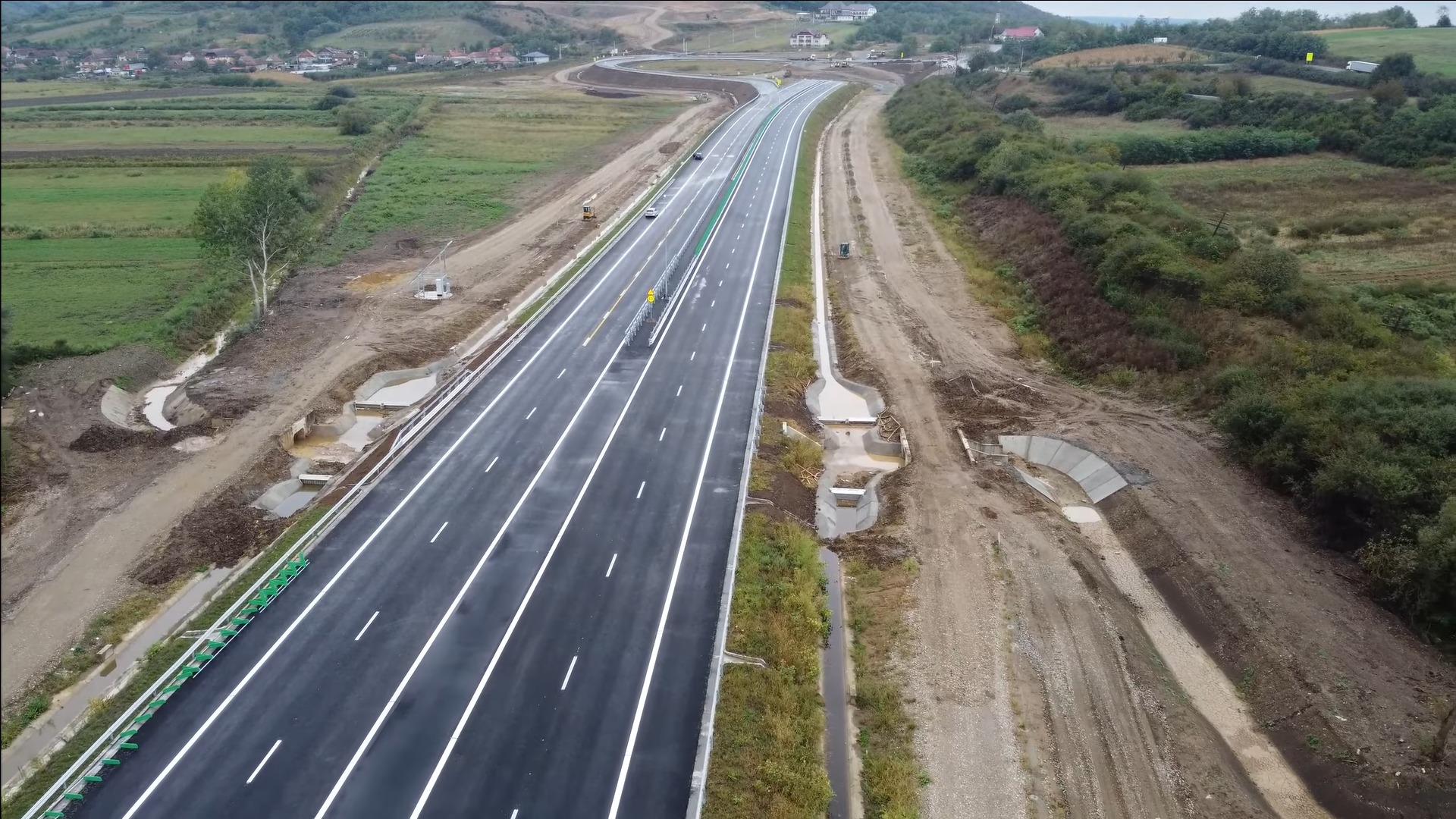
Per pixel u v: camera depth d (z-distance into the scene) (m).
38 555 36.97
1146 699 31.84
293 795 25.61
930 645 33.97
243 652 31.16
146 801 25.36
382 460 43.69
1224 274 56.91
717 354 57.97
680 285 70.62
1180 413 49.62
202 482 42.59
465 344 60.66
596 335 60.62
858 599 37.31
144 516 39.75
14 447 43.88
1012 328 63.31
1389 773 27.64
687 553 37.44
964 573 38.16
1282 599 35.19
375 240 81.62
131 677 30.22
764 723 29.19
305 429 48.81
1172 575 38.31
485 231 84.69
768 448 46.81
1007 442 49.44
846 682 32.81
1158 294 57.59
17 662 31.50
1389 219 72.88
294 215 64.00
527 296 69.25
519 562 36.47
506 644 31.83
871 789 27.98
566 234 83.56
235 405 49.78
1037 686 32.03
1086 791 27.94
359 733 27.83
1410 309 56.59
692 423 48.69
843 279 74.00
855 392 56.41
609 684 30.19
